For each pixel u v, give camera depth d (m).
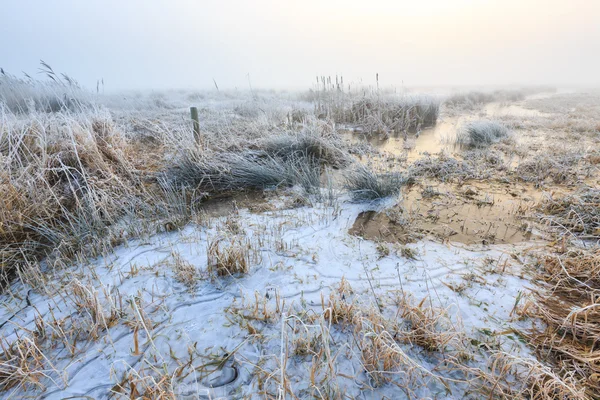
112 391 1.81
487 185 4.89
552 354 2.01
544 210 3.93
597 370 1.82
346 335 2.19
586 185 4.57
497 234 3.47
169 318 2.36
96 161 4.57
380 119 9.57
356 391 1.80
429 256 3.08
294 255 3.13
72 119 5.04
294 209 4.23
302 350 2.04
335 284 2.70
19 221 3.38
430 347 2.05
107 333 2.21
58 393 1.81
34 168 4.15
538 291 2.57
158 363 1.99
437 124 10.47
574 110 13.07
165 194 4.43
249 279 2.78
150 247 3.33
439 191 4.67
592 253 2.89
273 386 1.83
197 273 2.85
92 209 3.64
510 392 1.74
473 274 2.76
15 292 2.69
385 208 4.16
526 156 6.18
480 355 2.01
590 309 2.24
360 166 4.86
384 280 2.74
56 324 2.19
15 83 9.20
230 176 5.02
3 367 1.93
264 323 2.30
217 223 3.82
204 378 1.89
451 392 1.79
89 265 3.00
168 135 6.00
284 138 6.16
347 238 3.45
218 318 2.35
